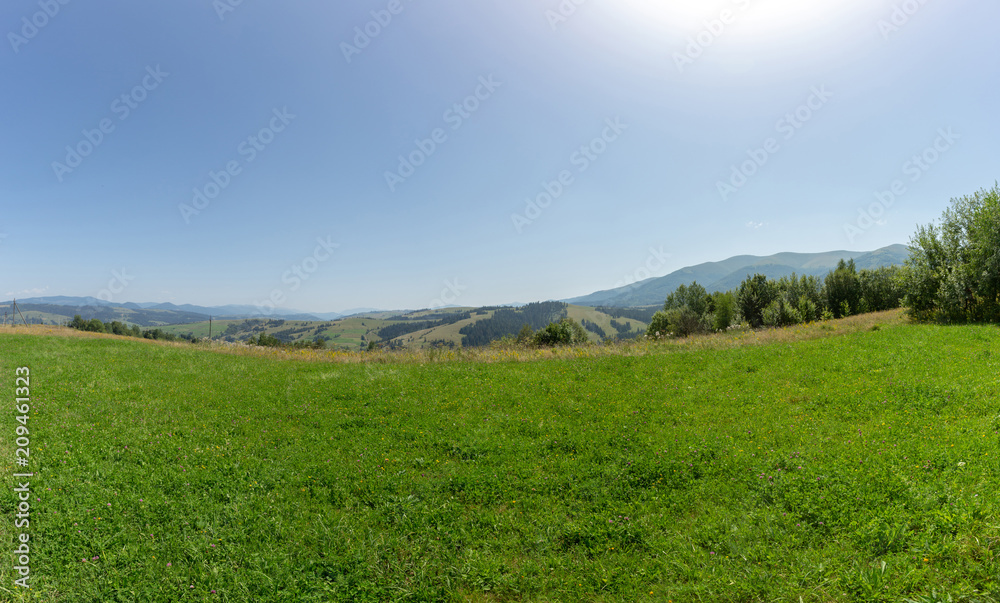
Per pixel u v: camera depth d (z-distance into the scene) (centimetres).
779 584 492
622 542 624
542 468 868
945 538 509
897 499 607
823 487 671
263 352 2795
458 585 566
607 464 856
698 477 782
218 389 1549
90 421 1149
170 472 852
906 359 1404
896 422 902
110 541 635
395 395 1450
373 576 582
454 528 679
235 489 800
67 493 759
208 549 630
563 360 2072
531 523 680
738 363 1638
